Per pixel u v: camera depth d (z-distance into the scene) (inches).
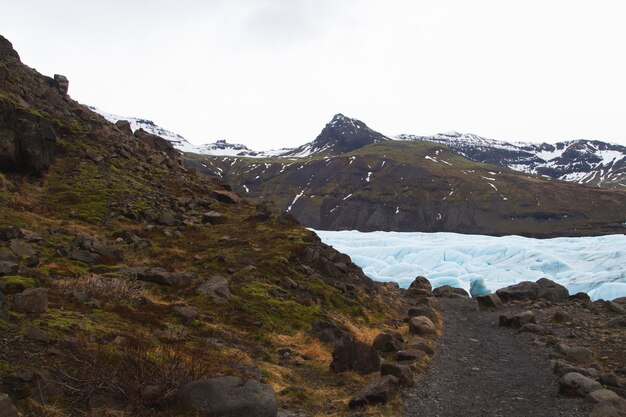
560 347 797.2
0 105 1258.6
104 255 898.1
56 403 335.3
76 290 616.7
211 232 1299.2
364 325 976.3
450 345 888.3
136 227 1213.1
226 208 1610.5
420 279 1958.7
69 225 1086.4
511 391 581.9
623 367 682.2
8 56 1943.9
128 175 1594.5
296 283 1025.5
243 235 1293.1
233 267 1028.5
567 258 3075.8
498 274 2849.4
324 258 1232.8
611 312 1224.2
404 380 583.5
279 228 1396.4
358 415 474.3
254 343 685.9
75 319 491.5
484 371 690.8
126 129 2129.7
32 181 1306.6
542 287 1624.0
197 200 1582.2
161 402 373.1
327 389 562.6
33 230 967.0
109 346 434.0
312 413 476.4
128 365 390.6
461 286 2496.3
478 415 490.9
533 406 519.5
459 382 624.1
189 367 434.0
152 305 672.4
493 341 939.3
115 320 542.3
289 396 507.2
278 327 788.0
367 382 600.1
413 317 1048.2
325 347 756.0
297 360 656.4
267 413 380.5
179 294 799.1
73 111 1895.9
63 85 2025.1
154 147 2128.4
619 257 2797.7
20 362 362.3
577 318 1139.3
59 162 1485.0
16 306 462.0
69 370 374.9
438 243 4025.6
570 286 2458.2
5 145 1226.6
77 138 1676.9
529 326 1008.9
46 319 463.8
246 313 792.3
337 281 1171.9
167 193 1574.8
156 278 818.8
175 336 556.7
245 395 382.9
